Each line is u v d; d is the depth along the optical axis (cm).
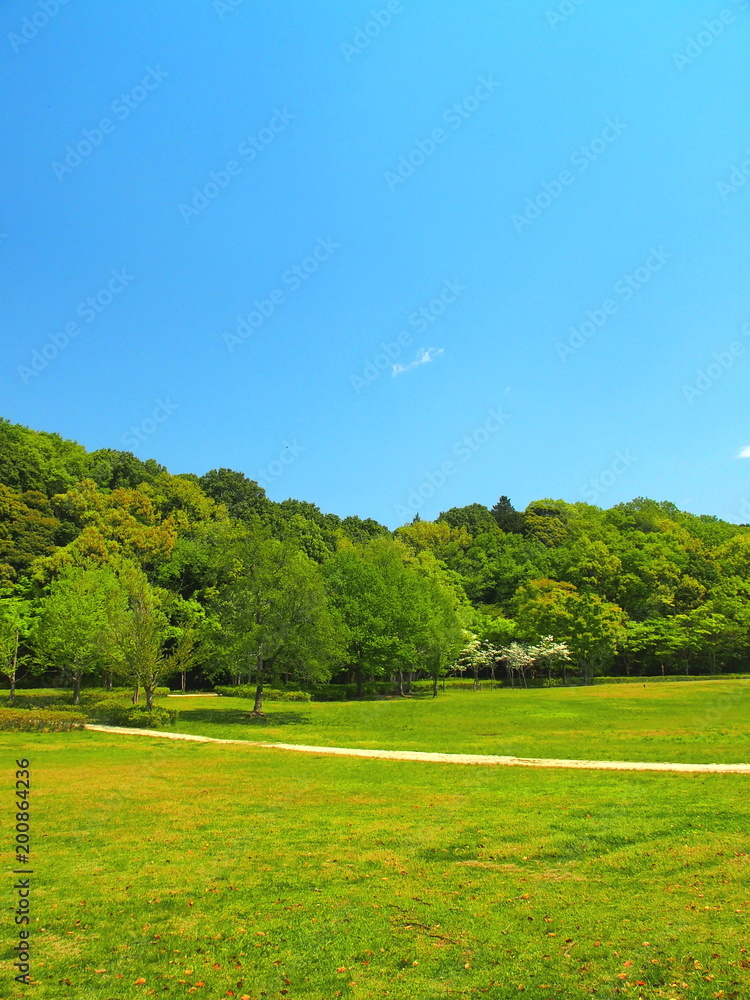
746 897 909
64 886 1012
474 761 2139
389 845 1211
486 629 7275
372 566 6034
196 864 1112
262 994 717
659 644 7225
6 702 4128
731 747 2266
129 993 716
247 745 2623
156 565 7181
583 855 1130
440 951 805
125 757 2281
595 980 726
